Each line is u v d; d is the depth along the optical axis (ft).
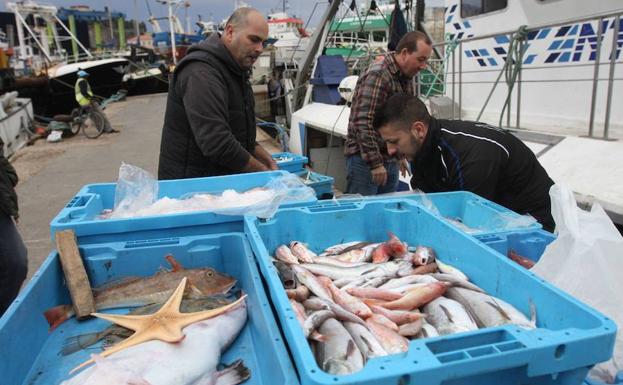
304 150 24.30
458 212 7.70
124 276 6.21
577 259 4.64
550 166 11.06
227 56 9.58
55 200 24.64
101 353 4.42
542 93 14.85
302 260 5.92
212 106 9.09
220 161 9.36
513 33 12.18
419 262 5.73
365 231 6.84
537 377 3.31
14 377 4.43
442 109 15.90
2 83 61.05
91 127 47.47
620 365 4.06
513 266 4.58
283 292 4.07
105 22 189.67
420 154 8.23
